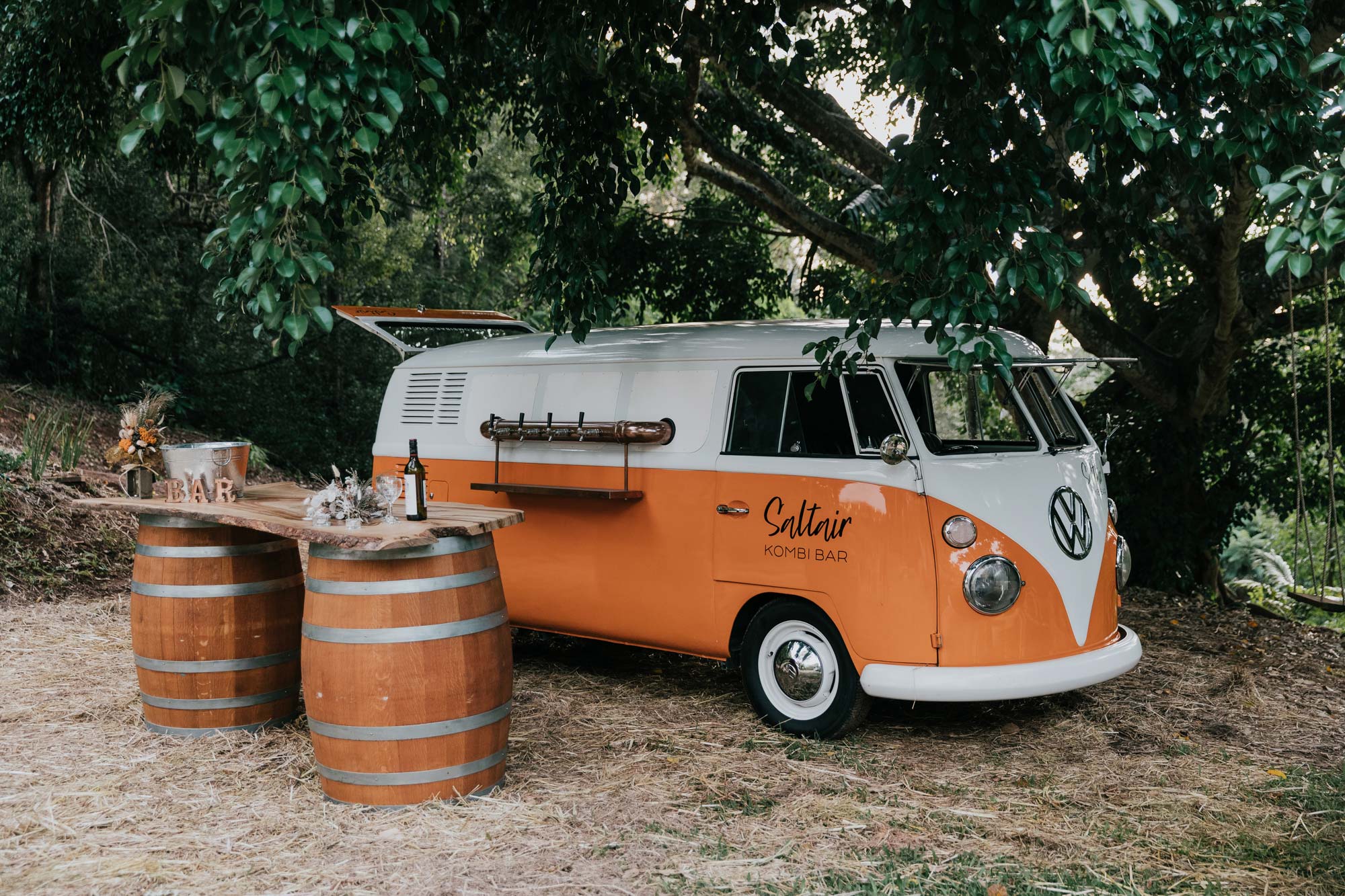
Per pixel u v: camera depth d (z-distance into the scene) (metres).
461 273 21.53
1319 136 4.27
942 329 4.12
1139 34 3.47
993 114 4.28
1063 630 4.97
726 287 12.05
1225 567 17.80
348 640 4.09
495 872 3.62
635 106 6.83
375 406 19.05
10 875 3.54
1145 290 11.95
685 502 5.56
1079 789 4.55
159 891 3.45
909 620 4.80
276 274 3.61
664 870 3.66
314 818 4.06
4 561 8.30
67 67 10.16
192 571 4.95
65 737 4.95
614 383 5.95
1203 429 10.01
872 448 5.01
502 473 6.35
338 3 3.26
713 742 5.05
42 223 14.88
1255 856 3.90
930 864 3.77
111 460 5.23
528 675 6.31
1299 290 9.08
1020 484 5.06
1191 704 5.93
